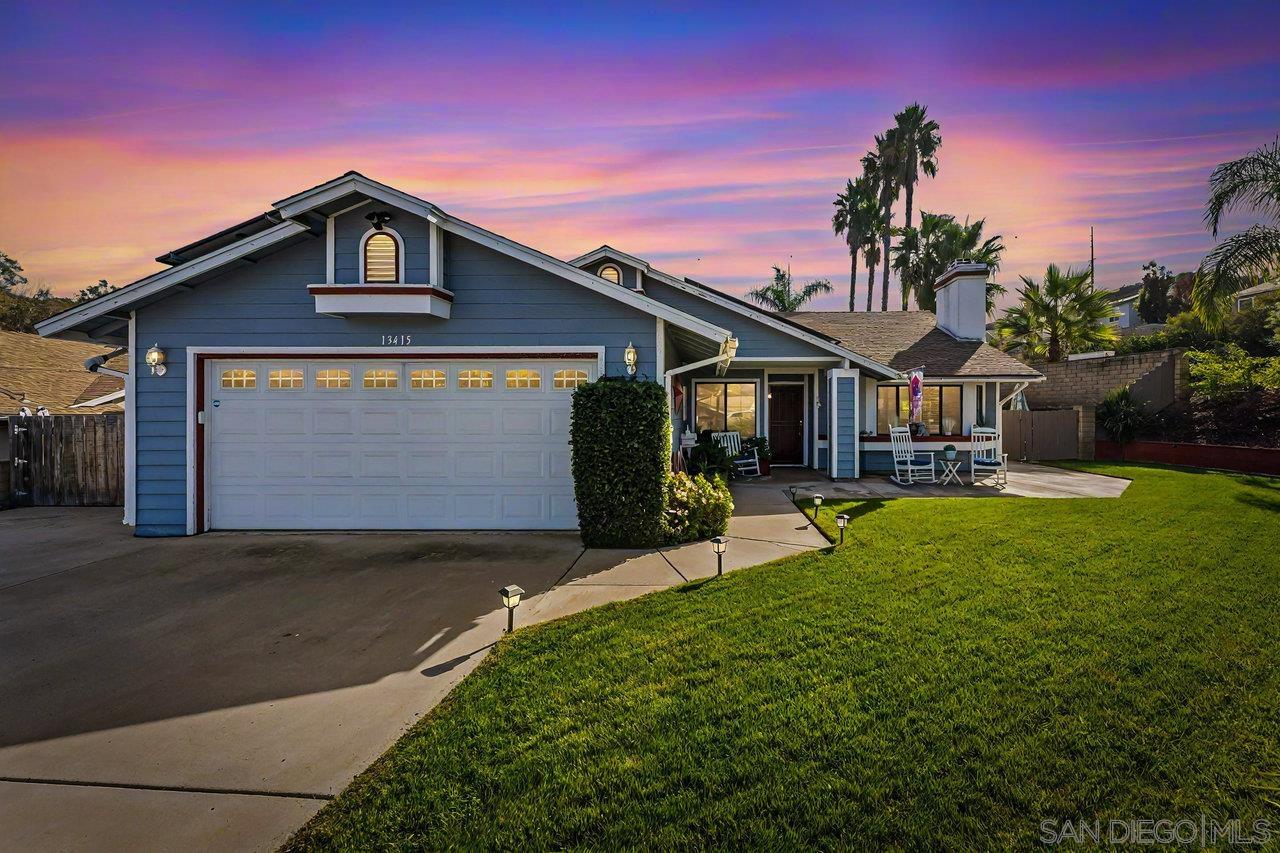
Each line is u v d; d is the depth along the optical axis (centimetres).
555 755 288
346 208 769
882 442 1405
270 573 616
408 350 797
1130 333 3191
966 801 252
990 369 1397
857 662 380
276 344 796
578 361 808
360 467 808
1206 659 376
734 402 1564
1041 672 362
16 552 708
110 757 294
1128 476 1319
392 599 533
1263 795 253
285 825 246
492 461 809
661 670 376
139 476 794
